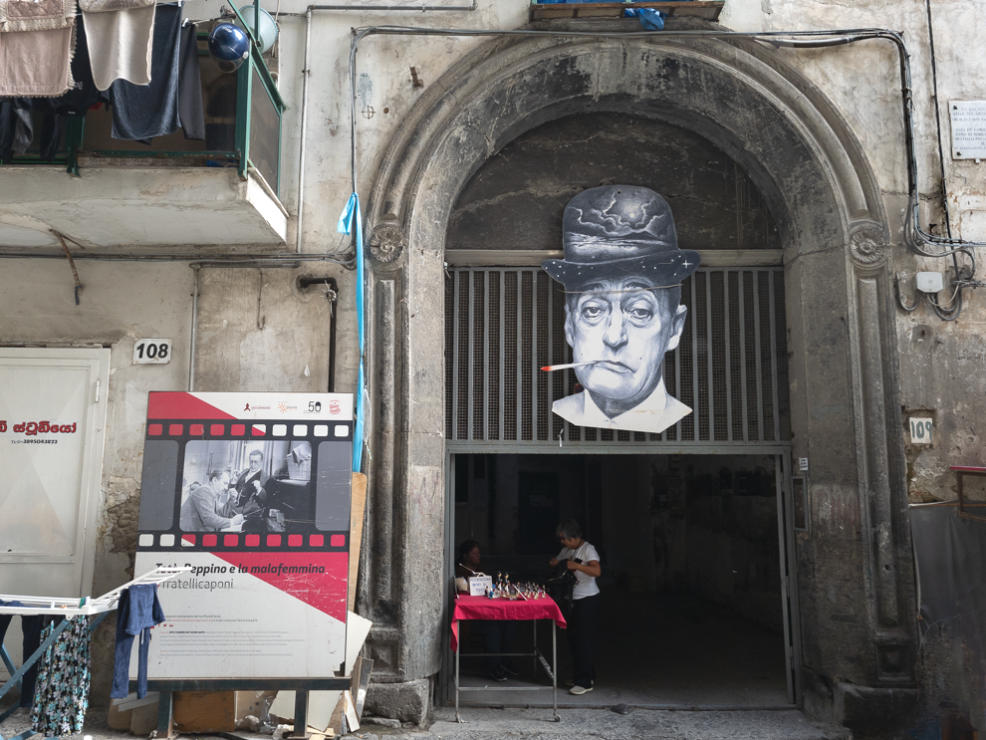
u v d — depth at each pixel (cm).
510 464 1463
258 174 455
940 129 542
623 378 556
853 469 504
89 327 522
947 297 527
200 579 420
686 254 568
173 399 436
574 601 582
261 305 523
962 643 468
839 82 545
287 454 435
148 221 476
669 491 1142
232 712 438
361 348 507
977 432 512
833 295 527
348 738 457
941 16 556
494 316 571
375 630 490
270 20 529
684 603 1008
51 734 373
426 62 545
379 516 501
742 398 562
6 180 443
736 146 575
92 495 506
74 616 379
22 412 513
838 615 502
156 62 423
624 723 503
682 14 539
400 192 528
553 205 582
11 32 410
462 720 501
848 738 478
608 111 595
